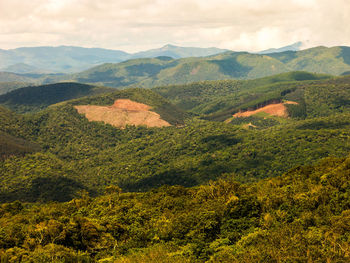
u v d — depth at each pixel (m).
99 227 68.06
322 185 71.38
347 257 44.81
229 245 56.25
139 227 70.94
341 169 78.81
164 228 66.25
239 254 50.12
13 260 53.62
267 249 48.56
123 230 70.56
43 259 53.94
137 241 65.31
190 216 66.44
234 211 64.00
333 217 54.41
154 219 73.75
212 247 55.72
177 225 65.31
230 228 60.84
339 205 59.56
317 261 44.78
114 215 78.06
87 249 62.94
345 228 51.03
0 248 58.50
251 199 67.31
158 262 52.50
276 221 59.25
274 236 52.50
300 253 46.75
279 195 68.94
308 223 56.09
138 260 54.66
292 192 70.69
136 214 77.81
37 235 62.66
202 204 78.38
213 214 64.62
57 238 61.91
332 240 48.56
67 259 55.62
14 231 64.19
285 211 62.03
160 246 59.72
